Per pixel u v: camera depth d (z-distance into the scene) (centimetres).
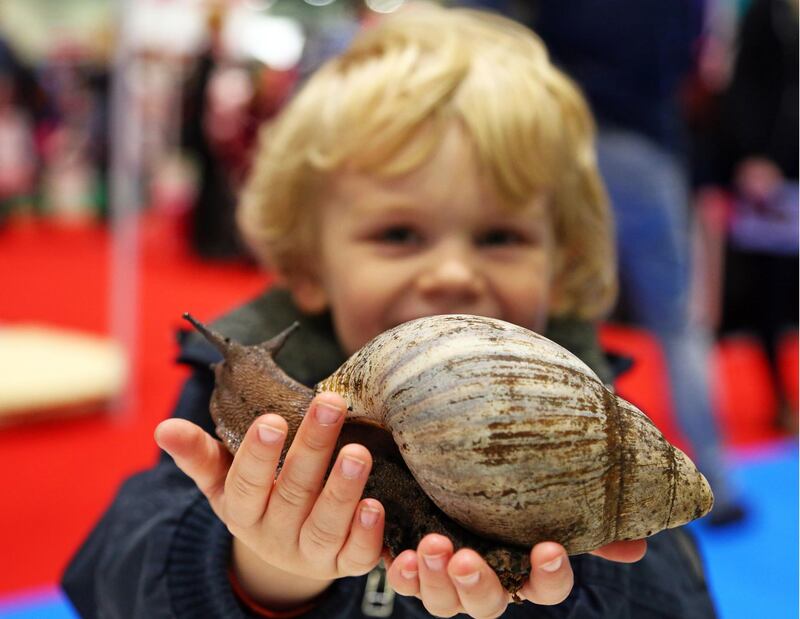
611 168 79
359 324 38
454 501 22
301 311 41
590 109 79
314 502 23
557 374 22
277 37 202
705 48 104
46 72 178
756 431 115
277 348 31
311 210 42
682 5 77
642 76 78
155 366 131
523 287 38
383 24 45
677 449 24
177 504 34
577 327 42
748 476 97
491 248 38
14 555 67
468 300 37
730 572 73
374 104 37
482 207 37
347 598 31
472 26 44
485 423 21
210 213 224
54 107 184
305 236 42
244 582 31
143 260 232
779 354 119
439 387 22
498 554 22
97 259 221
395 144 36
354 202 38
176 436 25
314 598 31
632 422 23
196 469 25
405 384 22
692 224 98
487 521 22
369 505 22
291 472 22
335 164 38
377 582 35
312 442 22
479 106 37
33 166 205
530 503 21
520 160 36
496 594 21
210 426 34
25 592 62
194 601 31
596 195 43
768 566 74
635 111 79
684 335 84
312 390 28
